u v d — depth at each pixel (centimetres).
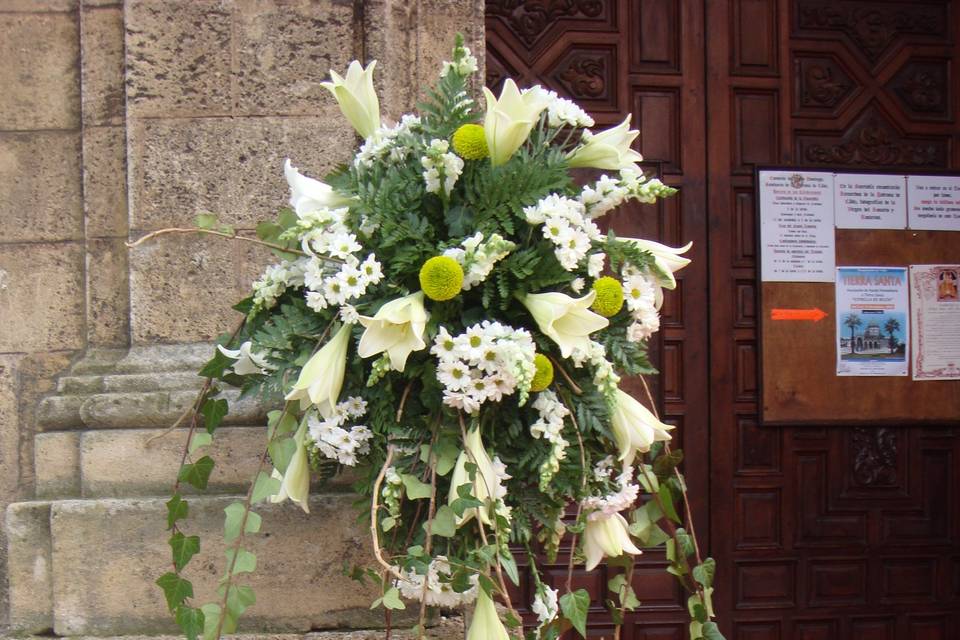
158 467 198
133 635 192
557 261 147
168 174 205
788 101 314
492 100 148
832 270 312
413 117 159
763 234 309
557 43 303
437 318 144
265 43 207
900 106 321
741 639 308
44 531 201
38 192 216
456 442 147
